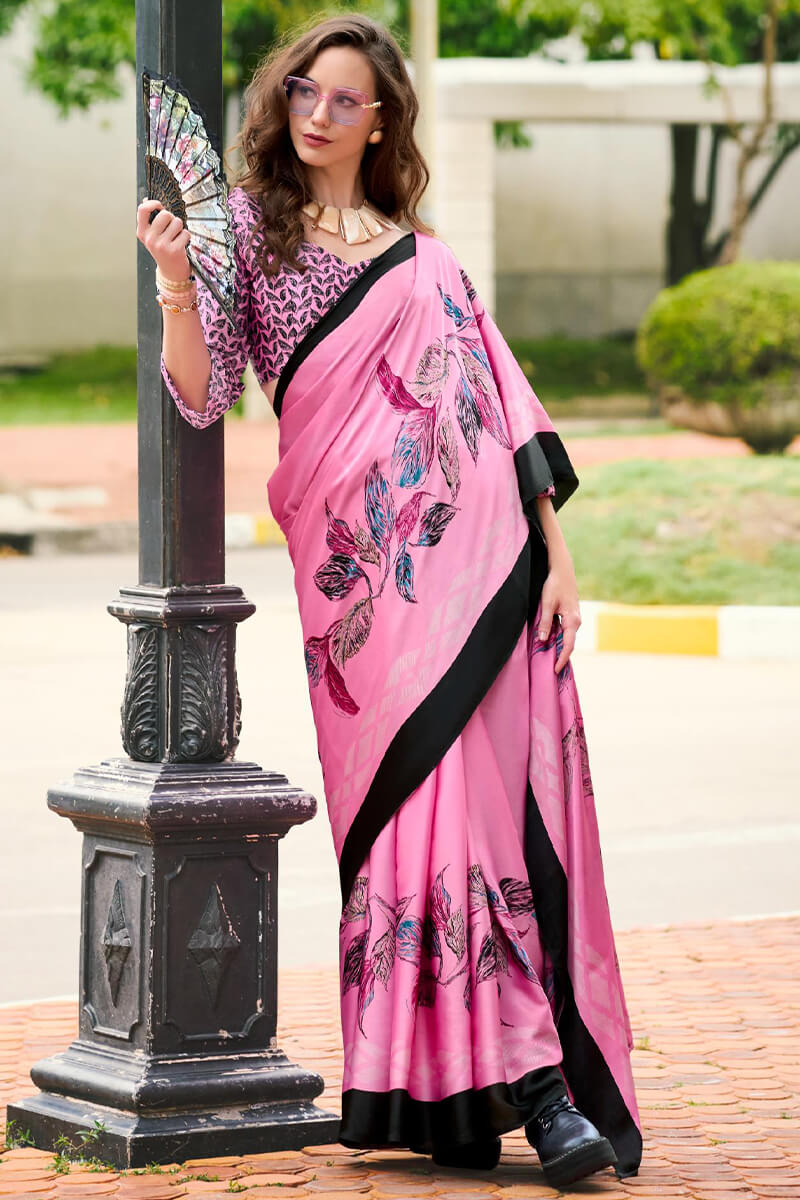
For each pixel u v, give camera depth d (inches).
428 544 178.7
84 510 956.0
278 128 183.8
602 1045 177.6
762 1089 205.5
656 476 652.7
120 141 1569.9
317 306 181.0
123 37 1325.0
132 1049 182.4
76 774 189.5
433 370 181.6
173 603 183.3
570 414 1364.4
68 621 628.4
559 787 181.6
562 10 1139.9
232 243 177.8
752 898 307.9
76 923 292.0
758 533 622.8
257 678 518.6
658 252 1637.6
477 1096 169.2
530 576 185.6
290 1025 233.9
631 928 287.0
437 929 171.9
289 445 181.9
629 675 543.8
